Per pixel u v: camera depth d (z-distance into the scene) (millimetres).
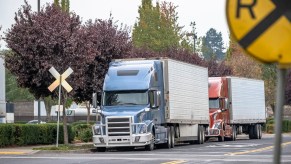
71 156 34344
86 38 42156
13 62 42031
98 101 47250
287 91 95500
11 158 32969
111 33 49062
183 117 46781
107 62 48812
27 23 41375
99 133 39750
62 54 41438
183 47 87688
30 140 44781
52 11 42031
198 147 44281
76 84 42281
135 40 92188
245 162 28312
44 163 29219
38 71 41531
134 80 40656
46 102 96062
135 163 28375
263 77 102125
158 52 76875
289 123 93250
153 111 41031
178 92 46000
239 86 60844
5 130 42188
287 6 5945
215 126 55594
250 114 63281
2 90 71562
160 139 42062
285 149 39344
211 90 56781
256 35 5941
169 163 28000
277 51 5930
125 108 40062
